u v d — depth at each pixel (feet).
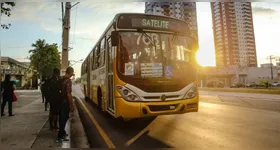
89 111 35.45
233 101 49.83
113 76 19.34
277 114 30.04
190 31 22.61
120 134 19.97
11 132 19.03
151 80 18.56
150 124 23.80
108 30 23.06
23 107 37.40
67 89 16.90
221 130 20.81
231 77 231.91
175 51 20.53
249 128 21.54
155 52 19.74
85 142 17.34
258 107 37.99
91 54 38.70
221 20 412.36
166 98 18.63
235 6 408.05
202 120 25.73
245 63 401.29
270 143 16.71
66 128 20.99
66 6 40.01
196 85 20.88
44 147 14.99
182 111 19.34
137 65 18.84
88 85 43.39
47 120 24.80
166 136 18.99
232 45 397.60
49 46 148.56
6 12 23.95
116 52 19.15
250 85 207.82
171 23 21.42
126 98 17.99
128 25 19.90
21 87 135.23
